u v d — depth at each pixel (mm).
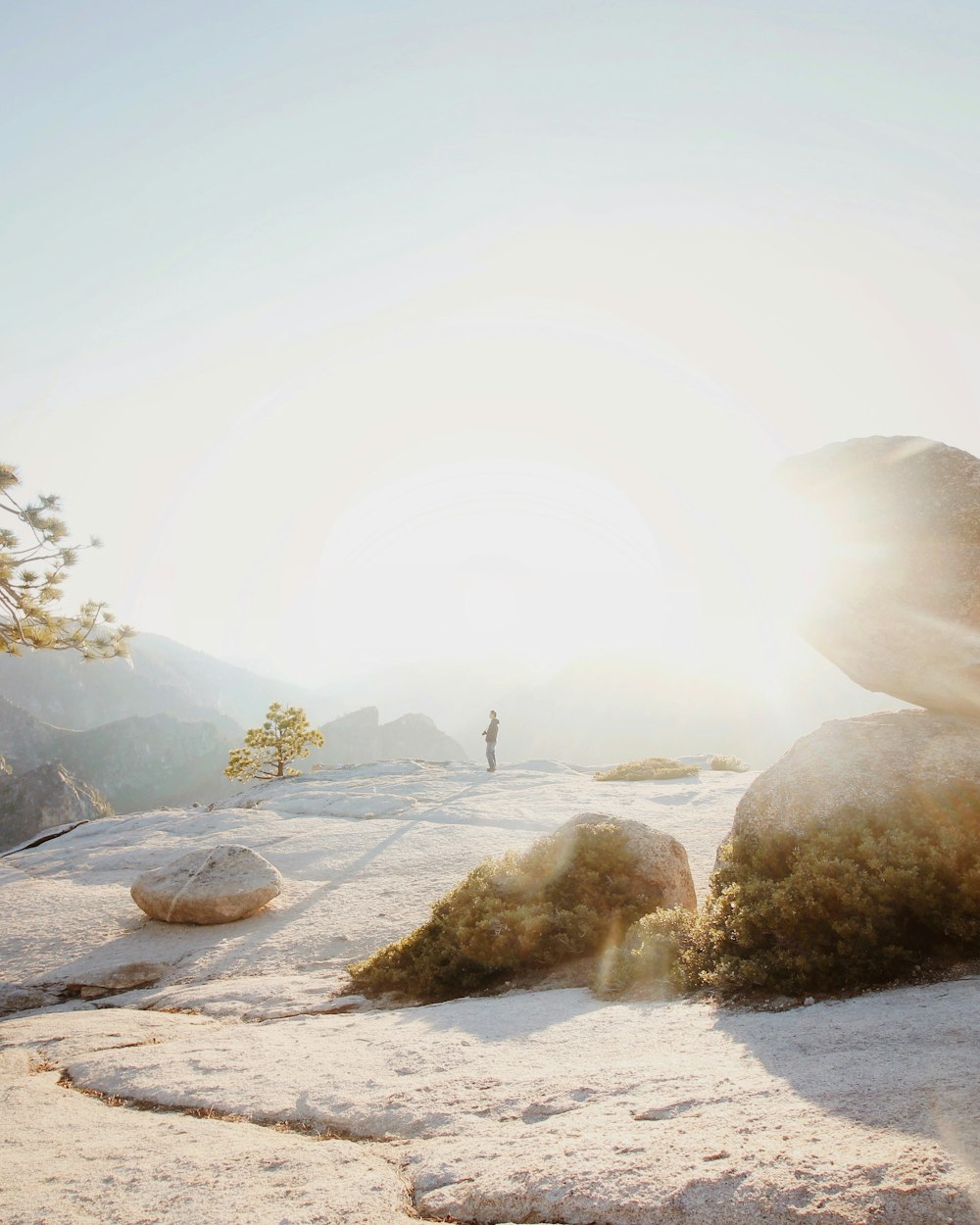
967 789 8656
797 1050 5555
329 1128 5605
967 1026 5270
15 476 15945
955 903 7766
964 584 9305
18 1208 4484
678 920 9867
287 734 56656
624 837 12250
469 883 12133
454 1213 4016
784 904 8195
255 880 17000
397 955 11703
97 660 17203
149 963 14672
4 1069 8359
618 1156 4129
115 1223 4172
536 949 10883
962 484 9516
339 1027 9016
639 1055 6172
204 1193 4480
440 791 31750
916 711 10133
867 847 8352
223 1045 8461
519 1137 4742
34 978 14508
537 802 27328
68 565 16781
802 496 10500
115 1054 8562
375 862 20391
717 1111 4535
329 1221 3971
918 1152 3537
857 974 7551
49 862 24906
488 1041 7316
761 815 9750
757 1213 3395
